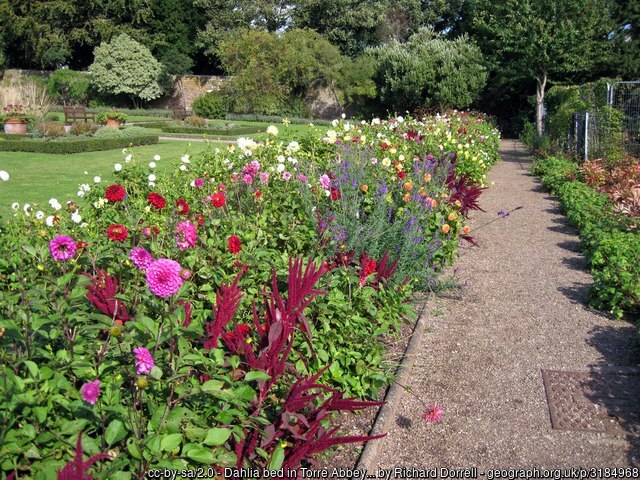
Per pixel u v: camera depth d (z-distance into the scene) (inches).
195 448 80.9
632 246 230.5
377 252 185.0
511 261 250.8
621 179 376.2
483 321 182.9
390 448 117.1
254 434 93.0
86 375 86.8
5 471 72.9
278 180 208.1
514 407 132.3
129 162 245.6
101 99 1535.4
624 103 525.3
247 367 102.9
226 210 178.2
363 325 141.6
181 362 88.0
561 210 361.1
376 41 1598.2
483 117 965.8
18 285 110.4
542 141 671.1
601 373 147.9
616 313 184.4
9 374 75.5
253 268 138.6
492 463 112.7
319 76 1411.2
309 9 1517.0
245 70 1291.8
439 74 1178.6
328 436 96.7
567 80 933.8
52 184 442.9
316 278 110.7
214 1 1560.0
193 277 129.0
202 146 737.0
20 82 1446.9
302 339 123.7
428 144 331.3
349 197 196.5
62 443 75.6
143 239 140.7
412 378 145.3
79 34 1552.7
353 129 334.6
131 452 75.0
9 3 1507.1
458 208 267.6
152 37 1600.6
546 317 186.7
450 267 239.8
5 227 165.9
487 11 1143.6
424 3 1644.9
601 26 888.9
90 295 104.6
